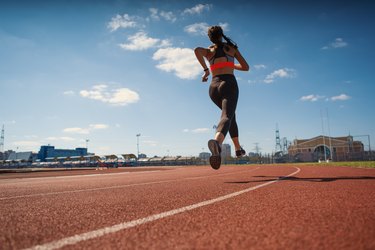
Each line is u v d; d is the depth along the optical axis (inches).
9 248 45.2
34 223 65.2
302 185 138.0
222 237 49.1
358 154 2028.8
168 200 98.3
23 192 148.2
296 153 2694.4
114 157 2839.6
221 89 162.1
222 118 150.9
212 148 136.1
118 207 86.0
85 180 262.8
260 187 133.6
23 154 4549.7
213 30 164.7
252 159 2783.0
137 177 287.9
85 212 78.8
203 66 176.6
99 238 50.3
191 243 46.0
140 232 53.9
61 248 44.9
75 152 5487.2
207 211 74.5
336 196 95.8
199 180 199.5
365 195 97.1
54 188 170.4
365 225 55.0
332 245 43.0
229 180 191.2
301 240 46.0
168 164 2984.7
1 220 69.3
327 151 2640.3
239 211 73.5
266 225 57.1
